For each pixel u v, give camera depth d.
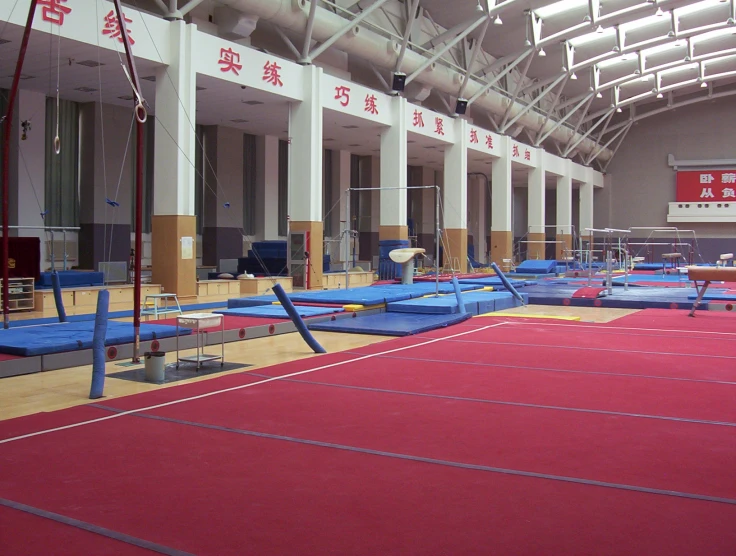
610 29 31.59
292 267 21.97
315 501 3.80
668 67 34.38
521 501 3.79
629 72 37.72
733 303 16.23
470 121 33.59
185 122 17.36
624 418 5.71
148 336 9.40
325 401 6.35
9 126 10.48
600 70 37.69
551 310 16.45
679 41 34.12
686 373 7.86
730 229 45.91
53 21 14.48
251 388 6.96
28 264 14.93
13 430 5.31
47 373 7.87
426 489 3.99
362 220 35.59
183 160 17.41
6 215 10.55
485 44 32.25
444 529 3.40
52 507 3.72
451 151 30.53
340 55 26.20
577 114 44.84
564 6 28.89
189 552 3.15
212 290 19.36
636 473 4.27
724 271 14.40
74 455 4.66
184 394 6.66
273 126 26.48
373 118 24.78
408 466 4.43
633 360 8.79
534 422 5.58
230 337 10.62
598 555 3.10
